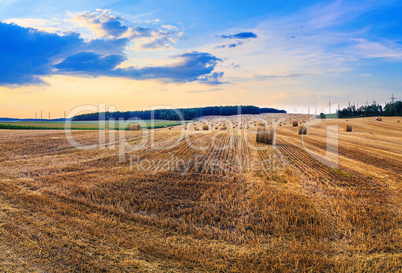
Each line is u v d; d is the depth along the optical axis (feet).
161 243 20.07
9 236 20.25
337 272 17.26
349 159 54.03
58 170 41.57
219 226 23.02
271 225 23.00
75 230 21.50
